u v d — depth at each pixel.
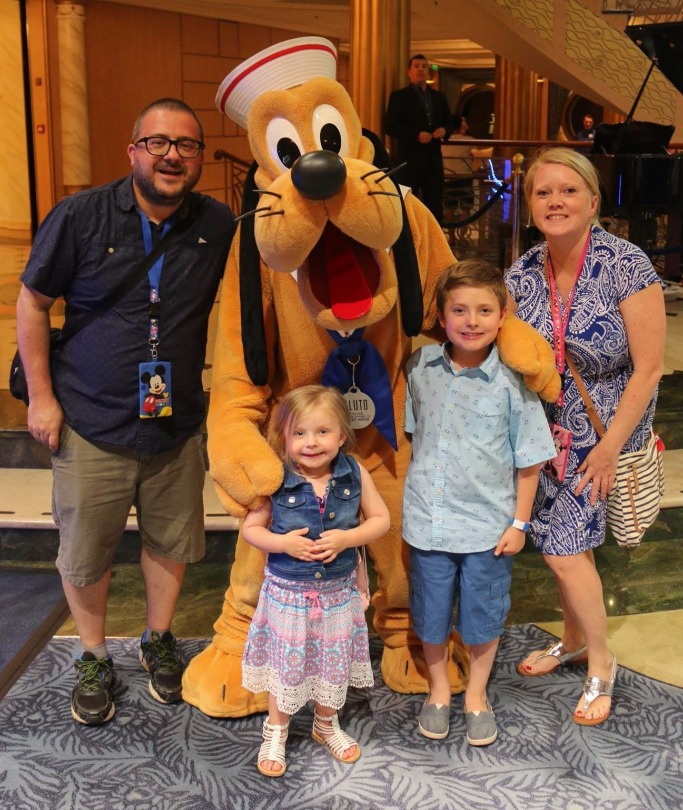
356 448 2.51
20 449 4.13
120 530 2.57
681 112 7.95
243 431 2.34
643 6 7.48
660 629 3.10
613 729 2.52
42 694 2.69
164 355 2.42
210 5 10.55
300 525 2.25
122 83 10.41
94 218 2.32
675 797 2.23
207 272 2.45
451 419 2.37
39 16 9.49
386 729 2.54
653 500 2.53
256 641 2.33
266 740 2.39
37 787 2.28
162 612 2.72
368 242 2.05
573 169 2.31
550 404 2.48
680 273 7.31
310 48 2.26
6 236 10.05
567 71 7.75
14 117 9.77
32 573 3.49
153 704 2.65
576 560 2.50
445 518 2.38
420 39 13.59
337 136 2.26
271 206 2.04
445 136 6.52
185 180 2.31
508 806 2.20
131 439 2.44
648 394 2.37
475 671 2.50
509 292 2.53
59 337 2.47
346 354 2.39
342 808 2.21
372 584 3.38
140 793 2.26
